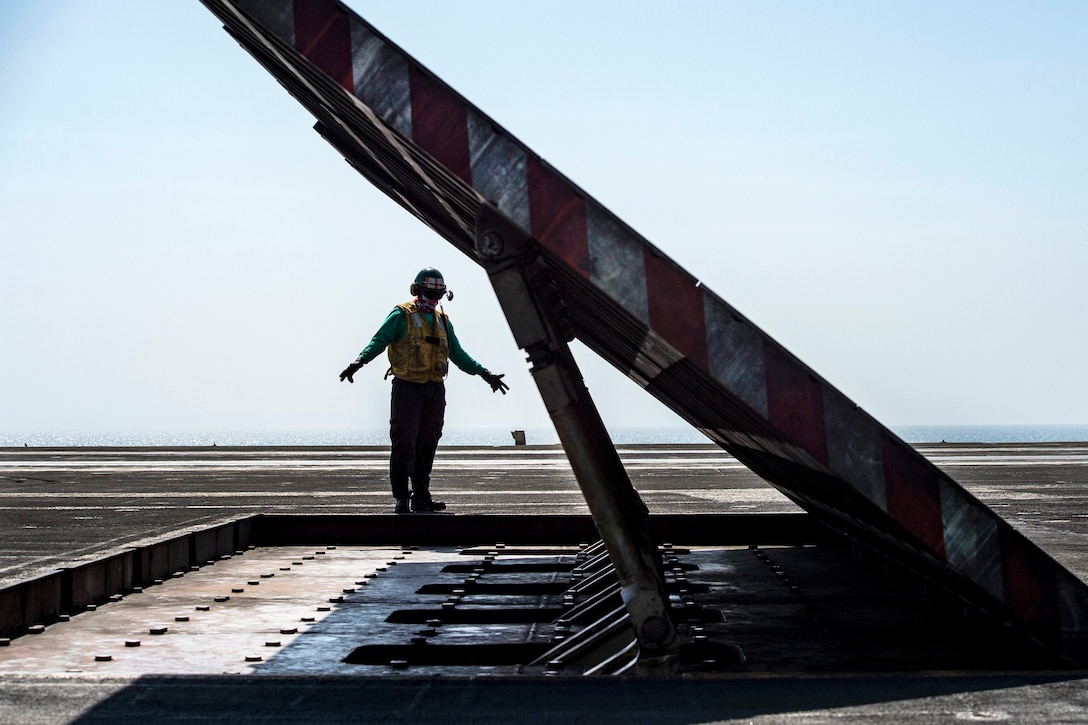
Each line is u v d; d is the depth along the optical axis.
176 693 3.79
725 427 6.05
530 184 4.03
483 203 4.07
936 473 4.13
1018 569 4.20
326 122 6.16
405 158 4.89
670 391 6.29
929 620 5.67
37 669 4.59
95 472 21.03
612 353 6.33
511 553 8.72
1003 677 4.01
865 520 4.97
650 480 18.02
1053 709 3.56
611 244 4.02
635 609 4.20
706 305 4.03
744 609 6.05
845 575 7.37
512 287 4.13
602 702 3.69
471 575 7.43
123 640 5.21
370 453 31.88
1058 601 4.23
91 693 3.79
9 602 5.32
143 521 11.16
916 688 3.84
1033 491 15.35
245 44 5.70
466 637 5.28
